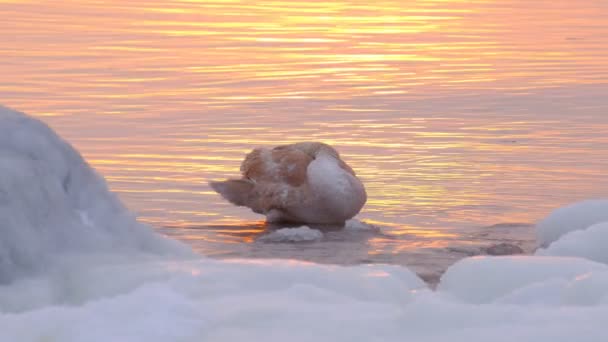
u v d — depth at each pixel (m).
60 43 38.34
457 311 4.03
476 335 3.81
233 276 4.66
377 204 14.84
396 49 38.34
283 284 4.63
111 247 5.41
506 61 35.34
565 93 27.78
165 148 19.41
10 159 5.41
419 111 24.64
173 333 3.94
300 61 34.81
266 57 35.75
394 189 15.96
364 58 35.84
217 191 14.05
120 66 32.78
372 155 18.91
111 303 4.13
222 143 20.11
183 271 4.77
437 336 3.85
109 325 3.97
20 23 44.69
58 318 4.11
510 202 14.96
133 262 5.24
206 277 4.63
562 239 7.86
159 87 28.56
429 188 16.02
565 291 4.43
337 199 13.24
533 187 16.05
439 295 4.86
